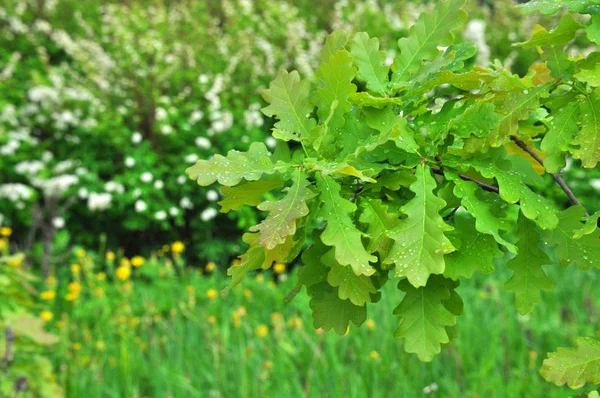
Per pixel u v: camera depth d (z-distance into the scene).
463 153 1.22
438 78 1.19
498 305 4.75
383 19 9.55
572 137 1.19
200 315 4.98
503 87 1.29
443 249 1.08
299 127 1.21
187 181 6.70
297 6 10.71
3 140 7.05
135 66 7.78
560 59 1.22
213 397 3.86
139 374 4.25
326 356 4.14
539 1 1.20
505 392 3.76
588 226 1.14
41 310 5.03
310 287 1.21
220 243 6.63
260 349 4.38
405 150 1.18
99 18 10.13
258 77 8.05
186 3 10.90
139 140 6.86
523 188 1.18
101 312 5.21
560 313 4.73
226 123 6.92
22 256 3.62
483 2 11.41
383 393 3.81
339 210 1.10
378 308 4.71
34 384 3.45
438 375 3.91
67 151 7.24
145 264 5.97
